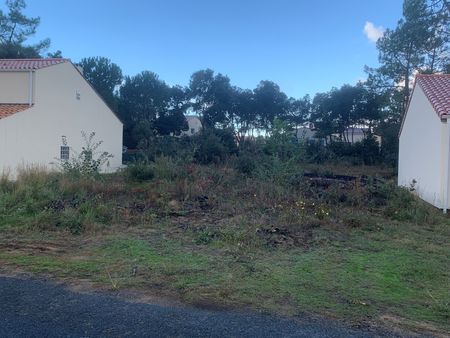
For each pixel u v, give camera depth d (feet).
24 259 20.12
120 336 11.94
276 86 163.32
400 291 16.66
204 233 24.93
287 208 31.42
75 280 17.12
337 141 133.59
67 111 77.20
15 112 64.18
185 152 72.95
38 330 12.25
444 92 46.19
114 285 16.46
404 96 118.83
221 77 167.73
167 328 12.55
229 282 17.04
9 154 62.80
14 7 133.28
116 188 39.93
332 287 16.79
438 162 41.42
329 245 23.89
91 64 170.40
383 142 121.60
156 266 19.16
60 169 54.49
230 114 167.22
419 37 112.16
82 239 24.44
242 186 40.91
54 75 73.00
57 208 30.60
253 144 75.72
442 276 18.88
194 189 39.14
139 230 26.76
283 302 14.98
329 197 36.76
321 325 13.03
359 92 136.67
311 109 153.38
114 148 95.76
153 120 171.01
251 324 12.96
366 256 21.79
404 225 30.48
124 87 172.76
